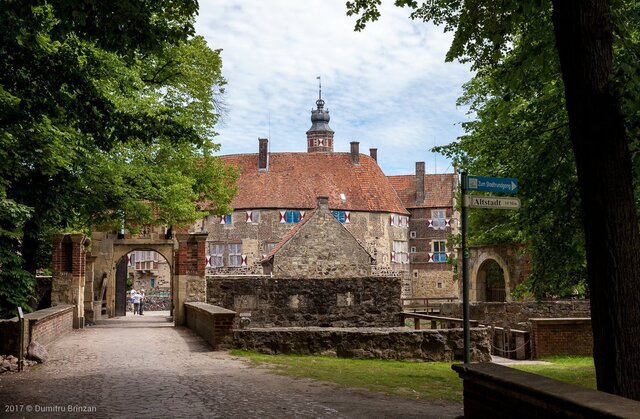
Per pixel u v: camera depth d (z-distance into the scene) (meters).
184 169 31.45
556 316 29.36
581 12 7.95
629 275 7.65
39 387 11.21
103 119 12.70
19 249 23.27
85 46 12.73
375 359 16.89
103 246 34.31
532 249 16.73
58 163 16.86
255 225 67.88
